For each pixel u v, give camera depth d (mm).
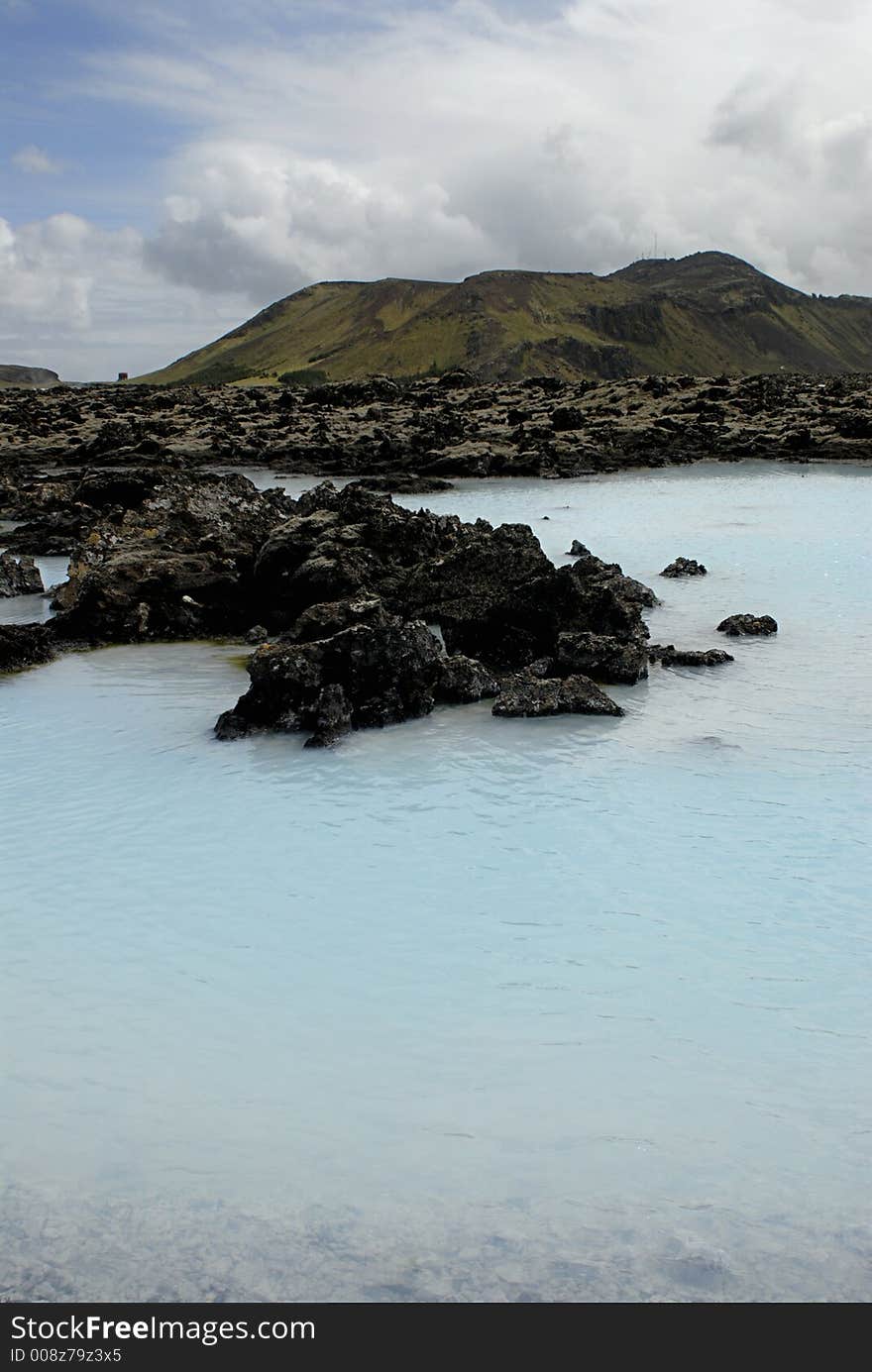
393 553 28062
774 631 23688
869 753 15852
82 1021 9281
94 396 115875
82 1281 6395
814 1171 7199
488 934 10742
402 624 18891
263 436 77562
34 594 31312
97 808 14438
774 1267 6395
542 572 24359
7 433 81500
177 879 12203
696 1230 6672
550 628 22516
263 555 26859
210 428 82188
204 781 15484
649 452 71812
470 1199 6973
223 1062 8617
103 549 29484
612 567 28469
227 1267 6465
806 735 16781
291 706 17797
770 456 70125
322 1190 7082
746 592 28328
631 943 10484
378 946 10555
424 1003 9453
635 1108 7906
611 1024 9062
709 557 34219
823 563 32500
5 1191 7125
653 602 26891
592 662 20531
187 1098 8141
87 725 18328
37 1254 6590
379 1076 8383
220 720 17656
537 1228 6711
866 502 48312
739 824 13391
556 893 11656
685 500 51031
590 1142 7527
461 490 59469
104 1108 8023
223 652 24266
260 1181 7188
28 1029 9148
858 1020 9062
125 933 10914
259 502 32562
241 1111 7957
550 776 15398
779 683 19844
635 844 12898
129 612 25703
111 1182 7203
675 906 11250
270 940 10719
